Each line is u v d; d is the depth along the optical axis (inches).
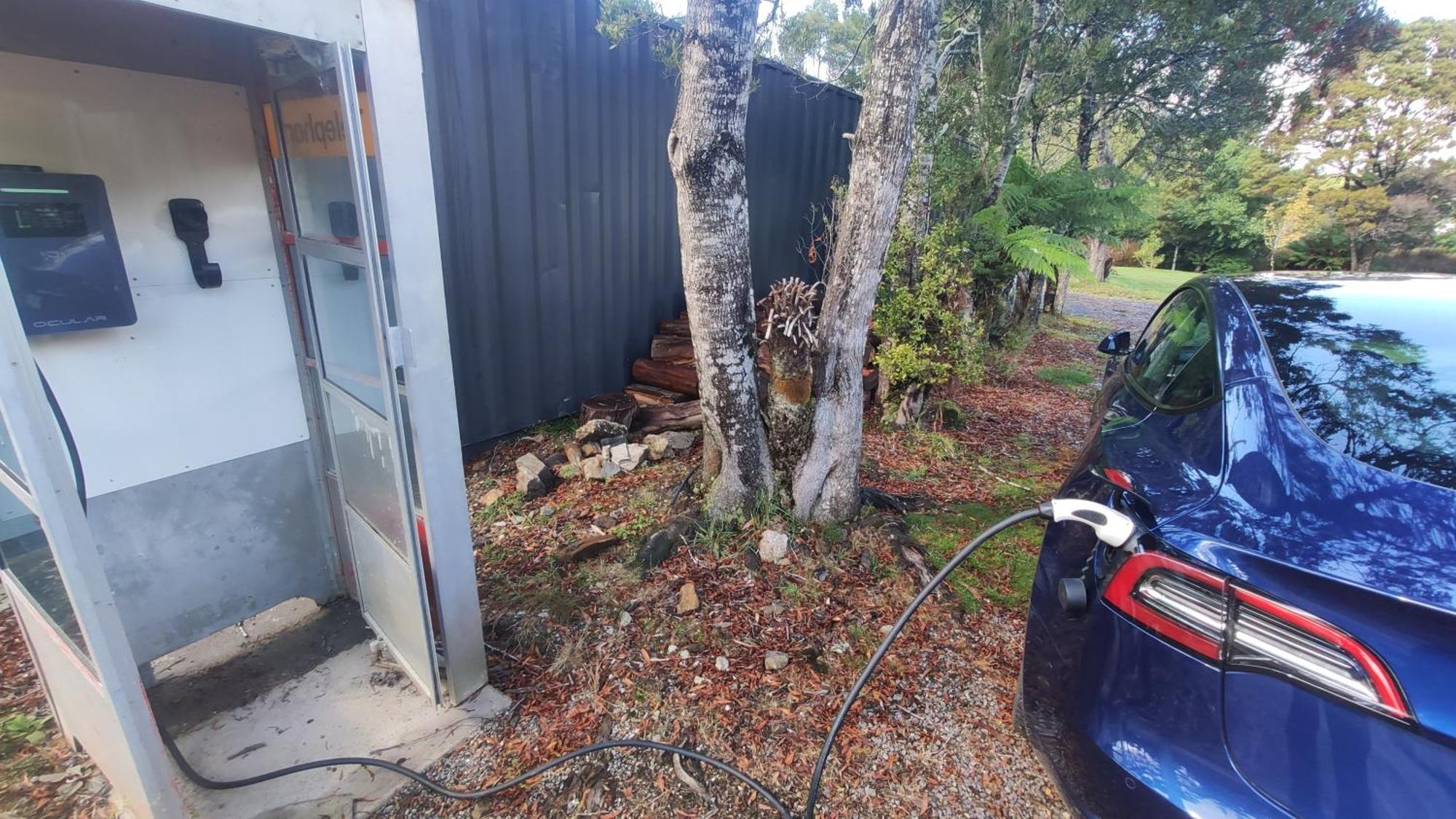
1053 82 271.4
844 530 123.0
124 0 50.1
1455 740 42.8
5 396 44.9
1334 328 74.0
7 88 64.3
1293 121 394.6
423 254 69.5
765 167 238.4
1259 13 296.4
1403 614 44.8
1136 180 356.2
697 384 184.2
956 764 78.4
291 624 102.7
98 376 75.5
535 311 168.7
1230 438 63.1
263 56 78.3
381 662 94.7
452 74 138.9
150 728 57.1
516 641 97.7
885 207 109.4
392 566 83.5
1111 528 59.9
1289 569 48.7
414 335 70.5
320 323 87.4
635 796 73.7
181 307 80.9
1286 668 48.2
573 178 170.6
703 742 81.0
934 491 155.8
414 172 66.9
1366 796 45.3
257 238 86.7
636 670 92.1
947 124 207.3
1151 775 53.1
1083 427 210.8
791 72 239.1
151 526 83.9
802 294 118.3
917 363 174.7
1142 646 56.1
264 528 95.9
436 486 76.9
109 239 72.2
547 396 177.3
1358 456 57.3
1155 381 96.1
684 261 113.3
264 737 81.5
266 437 93.2
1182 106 393.1
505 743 80.7
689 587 106.5
